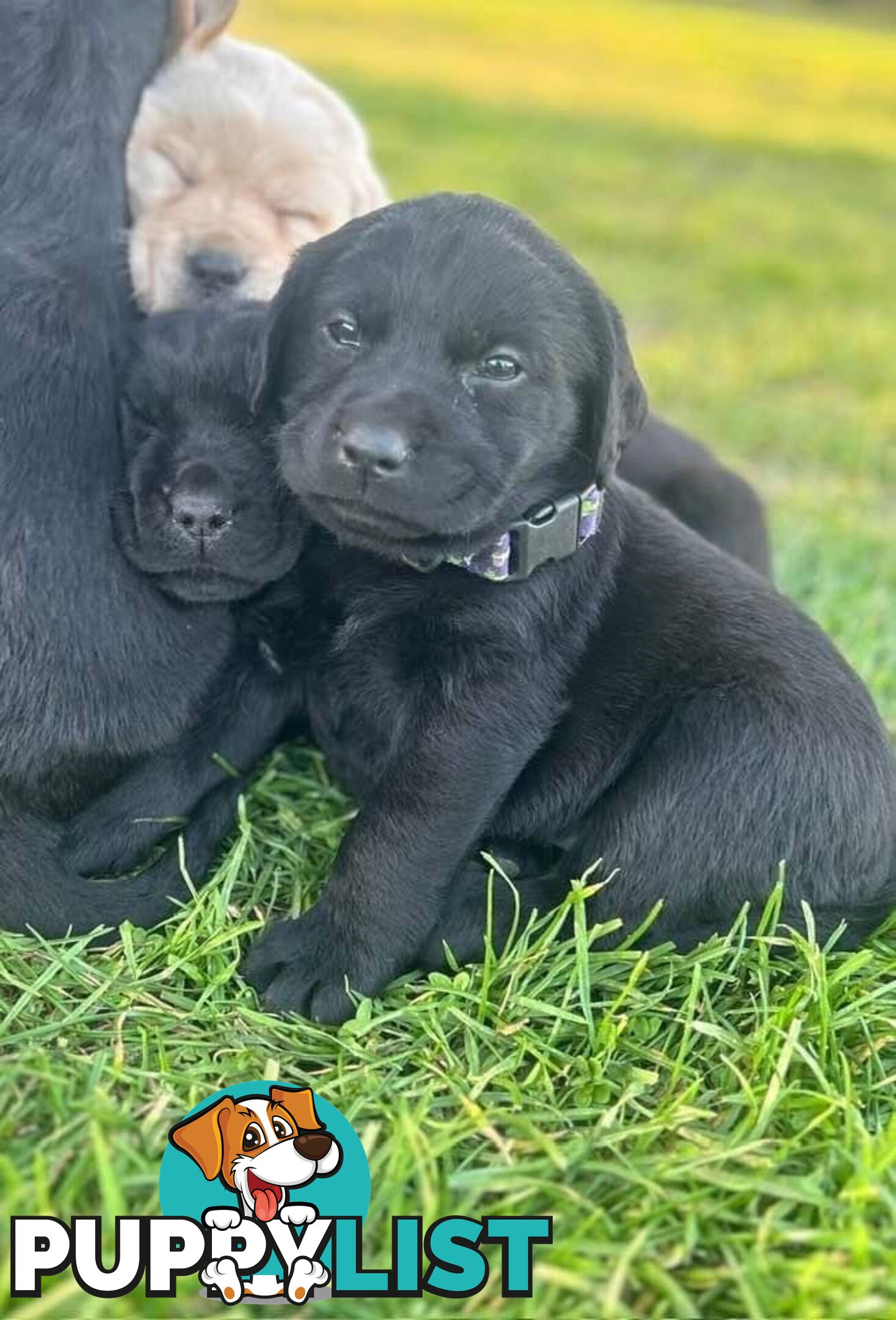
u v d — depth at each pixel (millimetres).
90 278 681
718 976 661
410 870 672
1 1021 619
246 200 910
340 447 644
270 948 669
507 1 7426
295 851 729
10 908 659
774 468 1487
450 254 675
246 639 730
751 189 3266
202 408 701
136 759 687
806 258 2594
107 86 697
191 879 698
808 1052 624
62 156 677
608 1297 533
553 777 723
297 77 975
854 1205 565
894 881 716
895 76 5527
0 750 646
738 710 705
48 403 657
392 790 683
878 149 3959
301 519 707
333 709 731
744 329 2064
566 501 706
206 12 832
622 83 4777
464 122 3648
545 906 699
